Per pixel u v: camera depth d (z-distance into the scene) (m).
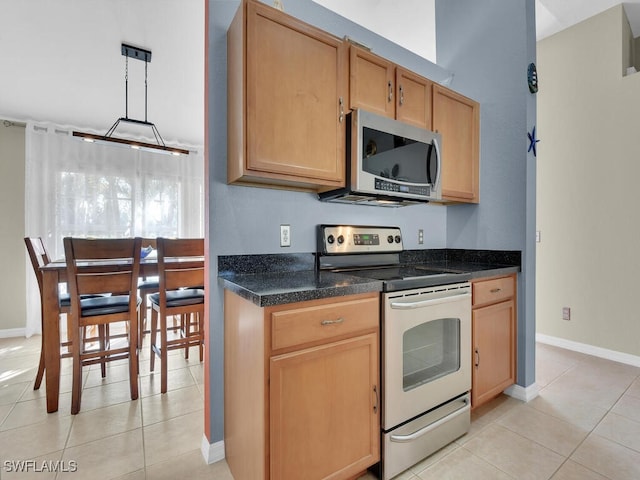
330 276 1.53
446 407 1.57
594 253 2.72
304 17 1.77
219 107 1.49
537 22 2.75
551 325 2.99
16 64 2.55
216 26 1.49
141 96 3.09
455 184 2.11
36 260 2.16
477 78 2.30
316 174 1.46
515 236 2.10
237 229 1.55
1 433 1.69
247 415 1.21
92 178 3.81
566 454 1.51
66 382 2.32
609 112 2.62
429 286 1.50
